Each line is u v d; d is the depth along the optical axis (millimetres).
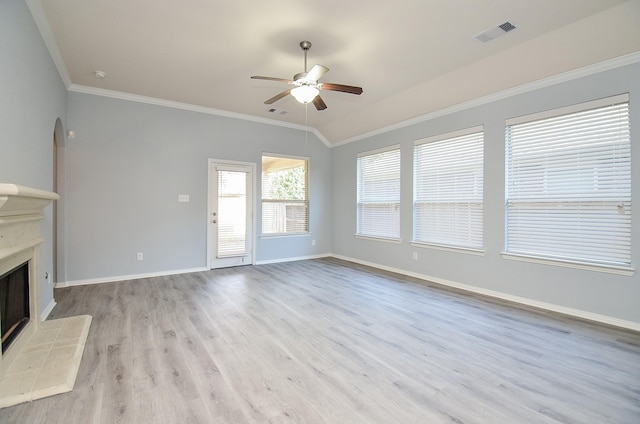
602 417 1733
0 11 1993
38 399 1842
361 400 1880
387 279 4898
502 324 3074
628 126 2984
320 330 2922
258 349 2529
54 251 4281
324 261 6410
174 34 3121
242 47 3375
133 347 2537
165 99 4965
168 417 1712
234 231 5734
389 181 5617
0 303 2027
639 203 2918
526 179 3729
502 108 3912
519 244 3805
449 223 4586
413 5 2662
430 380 2102
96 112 4520
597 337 2764
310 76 3006
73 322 2945
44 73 3049
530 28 2992
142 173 4863
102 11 2746
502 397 1917
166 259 5082
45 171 3131
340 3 2645
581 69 3217
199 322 3086
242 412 1760
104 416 1713
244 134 5809
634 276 2938
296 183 6570
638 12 2623
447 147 4613
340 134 6508
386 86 4410
